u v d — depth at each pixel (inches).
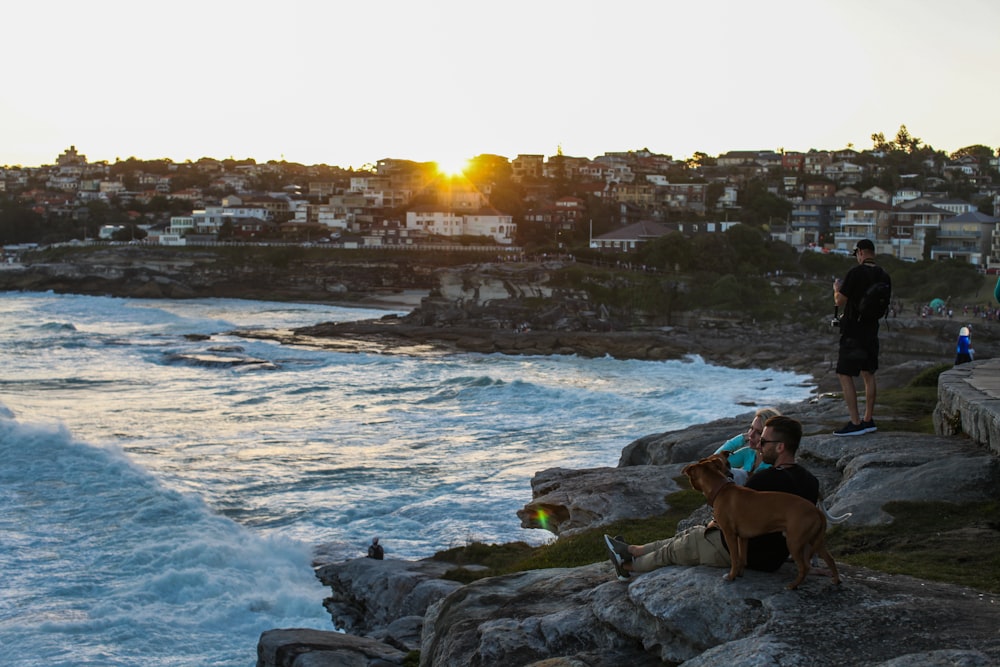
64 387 2101.4
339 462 1339.8
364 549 936.9
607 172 7795.3
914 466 534.6
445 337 3412.9
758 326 3644.2
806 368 2667.3
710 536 311.4
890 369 1542.8
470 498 1132.5
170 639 697.6
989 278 4210.1
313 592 804.0
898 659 241.0
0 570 819.4
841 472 582.9
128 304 4739.2
